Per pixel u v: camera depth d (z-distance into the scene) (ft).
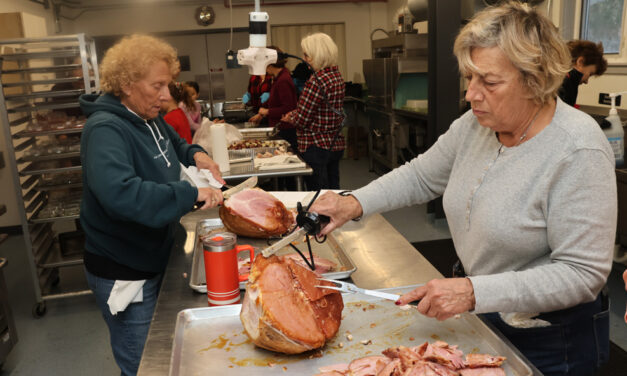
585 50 10.71
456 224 4.16
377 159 21.70
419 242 13.99
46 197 11.66
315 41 11.94
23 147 10.77
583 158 3.31
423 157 4.87
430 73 14.26
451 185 4.23
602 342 3.95
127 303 5.57
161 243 5.80
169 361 3.60
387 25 29.04
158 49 5.19
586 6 13.74
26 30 14.74
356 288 3.70
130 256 5.58
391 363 3.25
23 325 10.37
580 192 3.31
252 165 10.71
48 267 10.97
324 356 3.56
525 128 3.58
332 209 4.58
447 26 13.75
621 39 12.54
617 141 9.87
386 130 19.95
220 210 5.94
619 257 11.00
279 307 3.46
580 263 3.32
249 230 5.77
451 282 3.45
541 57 3.20
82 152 5.17
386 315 4.06
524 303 3.37
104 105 5.27
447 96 14.14
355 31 29.19
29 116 11.38
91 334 9.89
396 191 4.81
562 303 3.37
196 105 15.01
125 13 27.53
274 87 15.62
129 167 4.98
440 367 3.20
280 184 16.84
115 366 8.77
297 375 3.35
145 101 5.29
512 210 3.61
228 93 28.66
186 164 6.98
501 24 3.25
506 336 3.94
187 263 5.38
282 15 28.55
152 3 27.48
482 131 4.08
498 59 3.27
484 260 3.92
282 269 3.69
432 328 3.86
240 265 5.05
